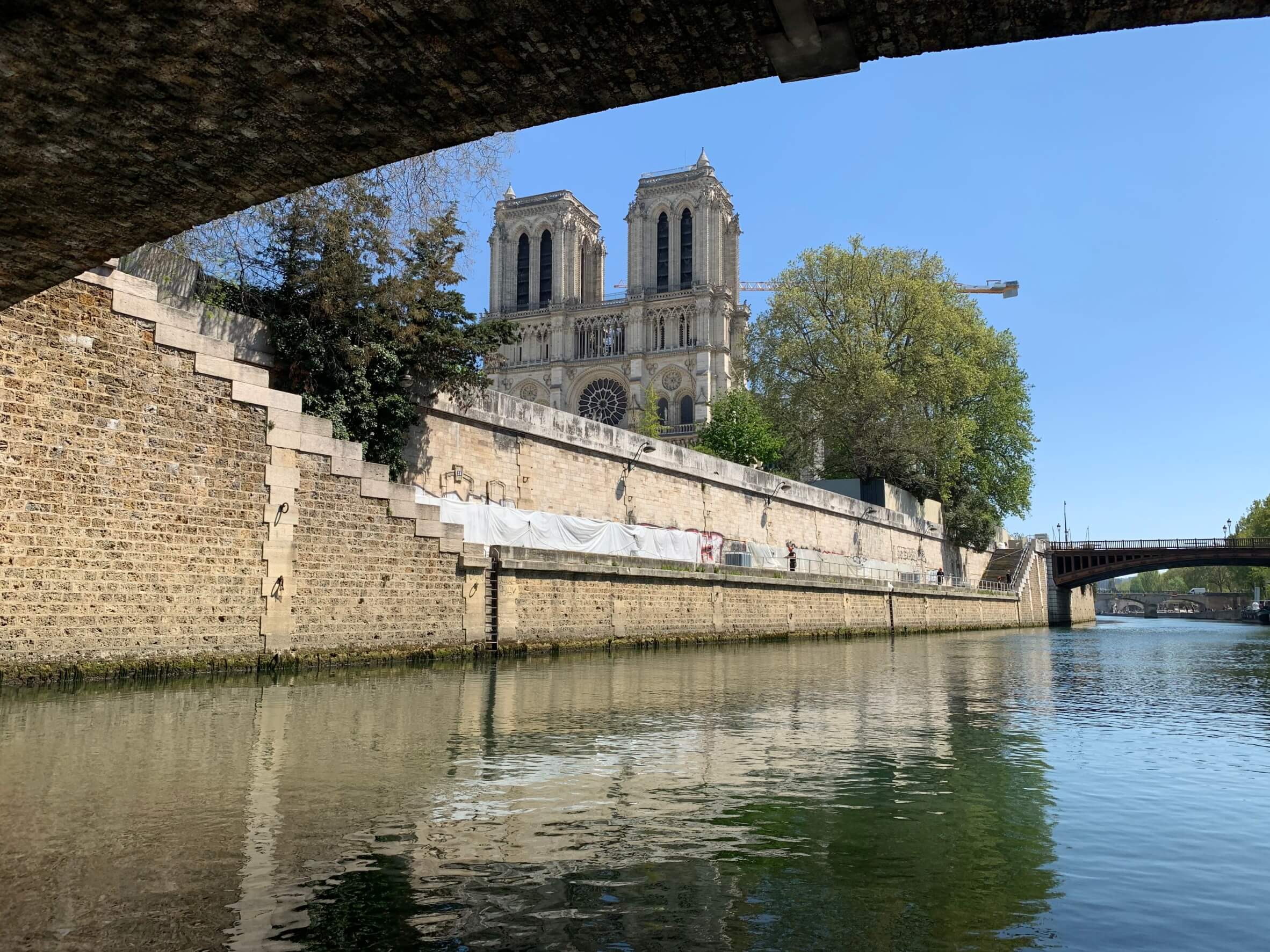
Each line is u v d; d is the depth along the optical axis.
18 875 5.81
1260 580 136.12
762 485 46.31
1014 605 77.69
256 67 6.16
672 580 33.09
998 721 13.98
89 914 5.18
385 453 24.42
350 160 7.28
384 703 14.05
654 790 8.53
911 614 55.41
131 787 8.13
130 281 17.05
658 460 38.28
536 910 5.41
